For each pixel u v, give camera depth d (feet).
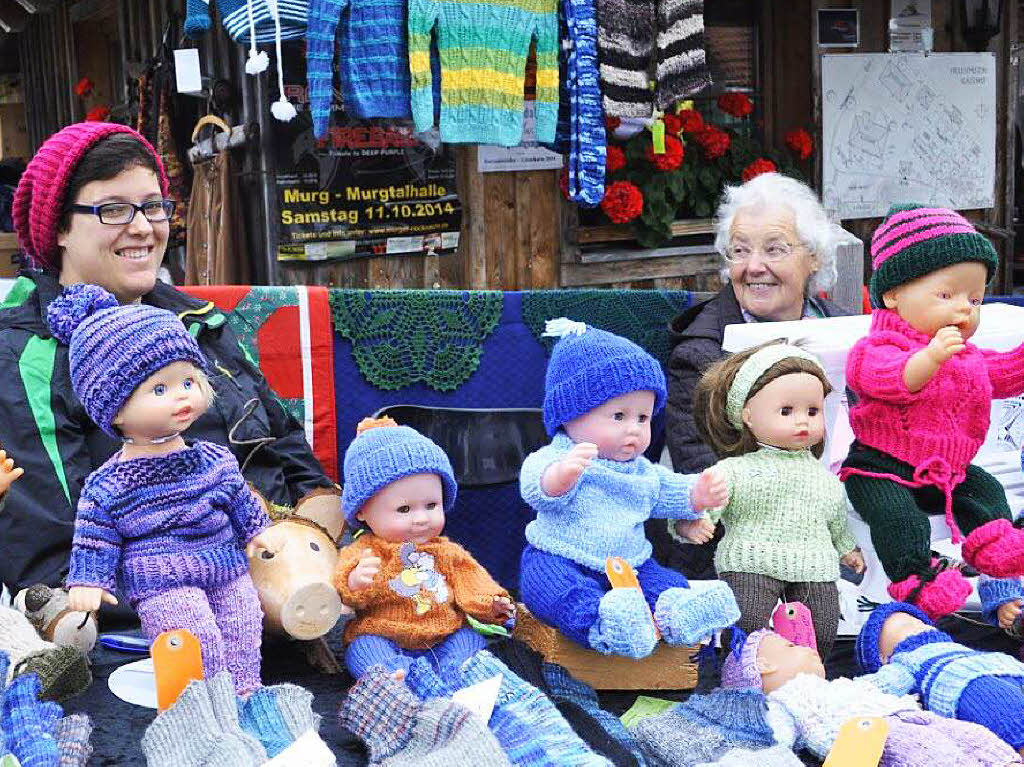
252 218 18.13
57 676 6.81
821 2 23.30
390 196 18.38
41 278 8.59
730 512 8.20
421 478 7.46
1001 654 7.27
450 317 11.18
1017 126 29.32
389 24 14.97
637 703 7.63
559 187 20.15
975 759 6.38
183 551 7.00
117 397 6.84
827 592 8.05
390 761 6.16
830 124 23.63
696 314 11.47
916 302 8.25
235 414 8.82
